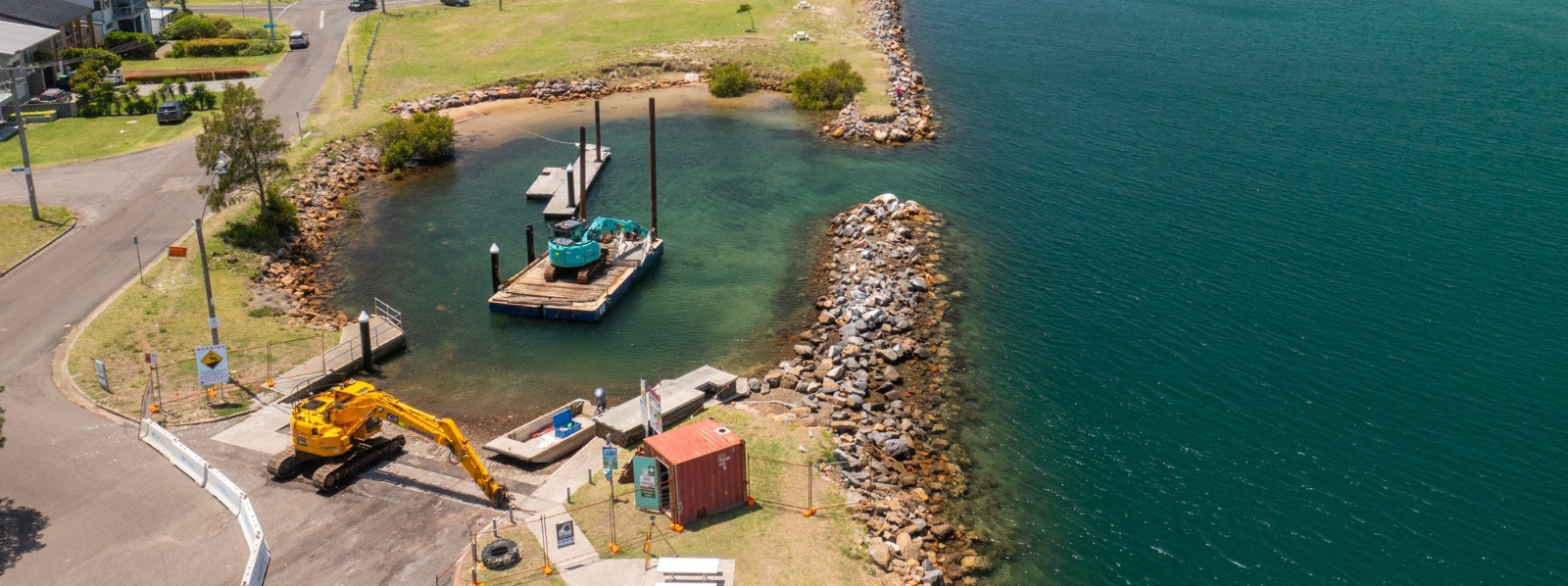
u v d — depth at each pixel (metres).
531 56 119.94
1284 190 82.56
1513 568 42.81
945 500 46.56
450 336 61.56
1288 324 61.72
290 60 119.06
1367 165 87.94
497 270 66.06
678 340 61.28
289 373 54.06
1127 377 56.38
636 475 41.69
